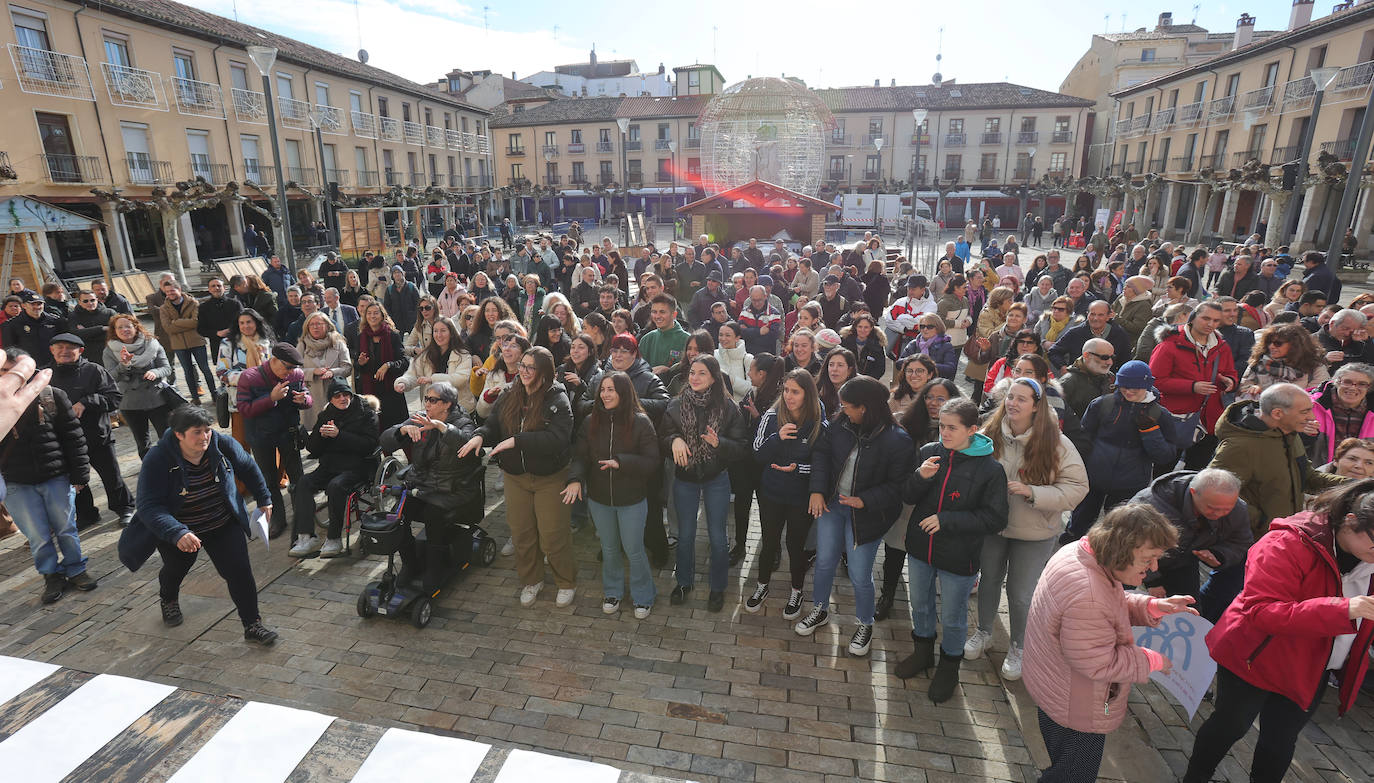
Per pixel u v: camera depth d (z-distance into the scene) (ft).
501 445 13.88
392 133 126.52
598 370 18.20
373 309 21.44
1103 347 15.53
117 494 18.79
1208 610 12.08
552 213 180.24
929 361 15.74
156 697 5.29
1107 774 10.56
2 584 15.92
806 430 13.74
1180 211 120.88
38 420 14.65
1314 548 8.69
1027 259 92.89
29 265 52.95
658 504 16.56
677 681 12.67
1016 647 12.69
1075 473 11.86
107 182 75.87
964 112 169.27
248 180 92.84
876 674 12.94
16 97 67.00
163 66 82.28
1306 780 10.57
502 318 22.25
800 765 10.72
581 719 11.66
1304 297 22.33
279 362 17.74
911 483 12.23
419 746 4.91
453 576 15.76
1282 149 93.25
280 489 19.63
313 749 4.89
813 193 89.66
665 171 180.96
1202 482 10.95
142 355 21.12
